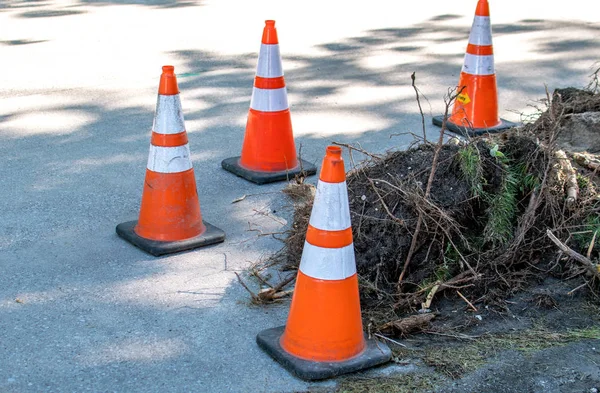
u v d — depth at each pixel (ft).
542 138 17.98
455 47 32.14
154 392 11.00
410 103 24.98
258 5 40.57
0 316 12.82
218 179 19.04
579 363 11.76
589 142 17.78
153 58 29.94
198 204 15.75
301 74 28.19
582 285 13.73
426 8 40.22
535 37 33.81
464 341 12.34
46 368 11.48
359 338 11.69
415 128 22.68
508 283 13.75
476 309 13.26
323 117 23.56
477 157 14.88
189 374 11.43
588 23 36.70
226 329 12.64
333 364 11.40
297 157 20.01
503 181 15.01
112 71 28.04
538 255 14.55
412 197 14.10
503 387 11.21
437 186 14.78
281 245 15.65
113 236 15.89
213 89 26.40
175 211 15.33
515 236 14.48
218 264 14.80
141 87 26.37
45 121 22.97
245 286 13.65
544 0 42.32
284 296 13.64
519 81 27.27
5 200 17.53
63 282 13.98
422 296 13.43
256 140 19.02
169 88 14.94
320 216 11.30
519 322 12.92
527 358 11.87
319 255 11.33
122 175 19.19
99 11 38.58
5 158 20.11
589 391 11.17
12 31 33.91
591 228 14.61
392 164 15.39
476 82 22.24
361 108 24.47
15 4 40.27
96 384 11.14
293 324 11.68
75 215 16.85
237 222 16.70
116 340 12.25
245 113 24.11
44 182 18.65
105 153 20.65
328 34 34.27
